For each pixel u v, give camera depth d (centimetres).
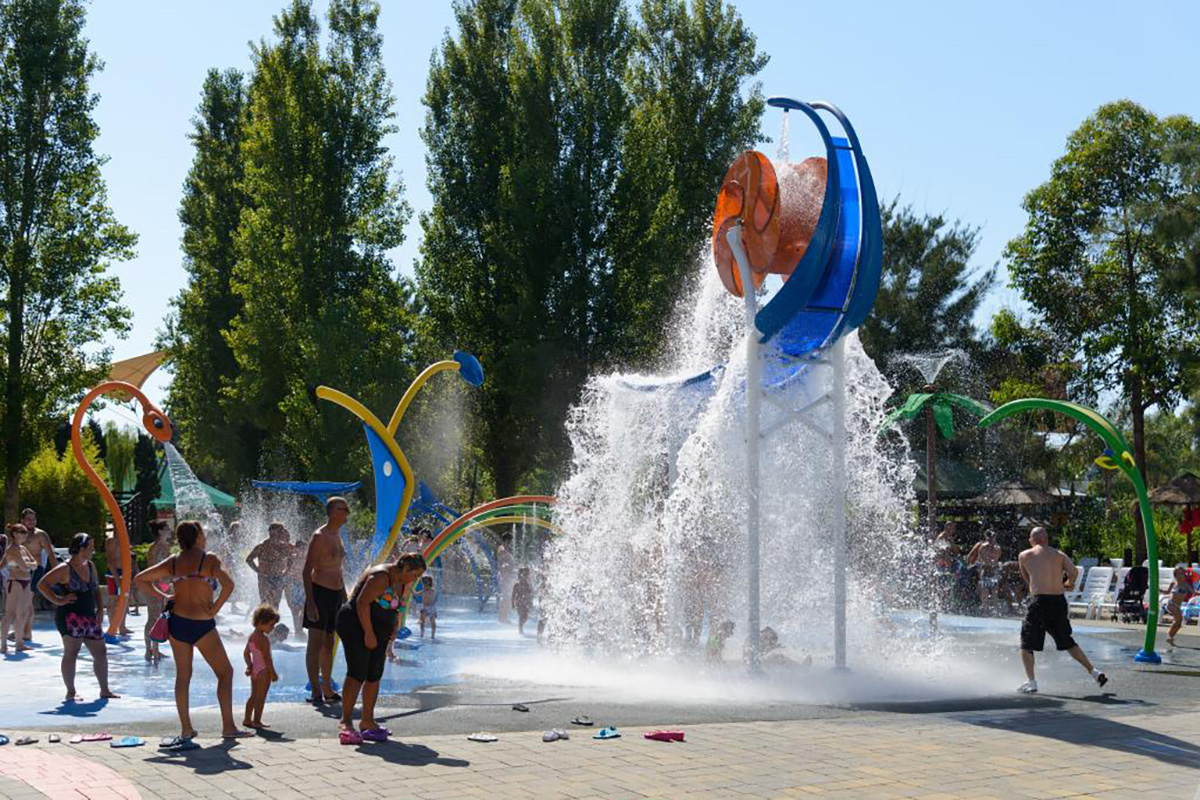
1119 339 3491
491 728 959
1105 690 1254
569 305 3716
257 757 820
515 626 2197
